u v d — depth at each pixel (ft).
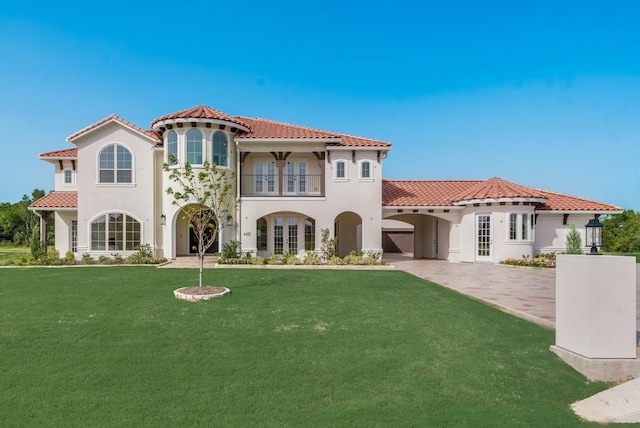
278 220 79.92
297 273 56.70
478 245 78.59
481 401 20.15
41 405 18.57
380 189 76.33
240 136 73.97
